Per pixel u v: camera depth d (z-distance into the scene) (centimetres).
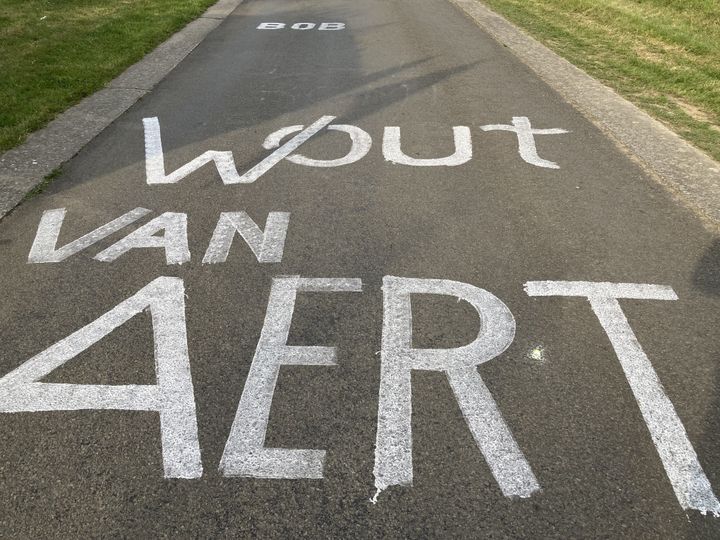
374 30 1029
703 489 245
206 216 442
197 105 670
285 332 328
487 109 662
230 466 254
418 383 295
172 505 238
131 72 782
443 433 269
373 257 394
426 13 1174
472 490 245
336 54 875
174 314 341
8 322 335
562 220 440
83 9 1095
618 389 292
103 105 661
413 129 607
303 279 372
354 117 638
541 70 805
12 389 292
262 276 374
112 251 399
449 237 418
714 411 280
